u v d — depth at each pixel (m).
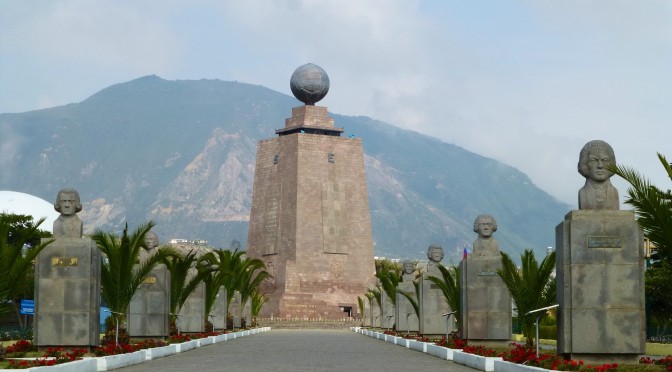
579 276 32.03
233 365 39.56
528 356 34.44
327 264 154.12
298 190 154.00
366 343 65.31
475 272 48.22
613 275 31.98
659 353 44.81
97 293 39.78
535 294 38.91
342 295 153.50
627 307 31.92
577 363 30.52
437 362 42.78
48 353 36.12
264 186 159.12
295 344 62.47
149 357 43.44
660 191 29.33
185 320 64.81
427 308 61.62
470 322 48.03
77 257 38.94
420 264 158.38
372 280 156.62
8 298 34.00
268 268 155.75
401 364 41.12
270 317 149.25
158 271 53.25
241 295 89.94
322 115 162.12
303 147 155.38
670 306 58.91
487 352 40.09
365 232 157.38
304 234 153.38
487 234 48.59
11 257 33.47
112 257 43.66
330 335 88.19
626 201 29.36
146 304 53.09
